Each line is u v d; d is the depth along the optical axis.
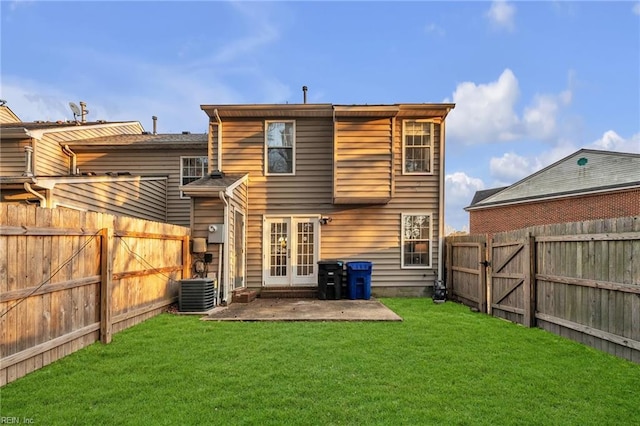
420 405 3.20
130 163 12.68
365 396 3.37
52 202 7.66
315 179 10.45
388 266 10.41
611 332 4.66
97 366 4.12
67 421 2.89
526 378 3.84
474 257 8.48
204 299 7.53
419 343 5.11
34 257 3.99
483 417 3.00
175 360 4.34
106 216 5.39
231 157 10.44
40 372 3.91
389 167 9.81
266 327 6.07
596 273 4.92
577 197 18.09
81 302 4.78
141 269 6.52
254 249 10.35
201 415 3.00
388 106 9.59
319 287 9.55
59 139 12.08
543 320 6.04
